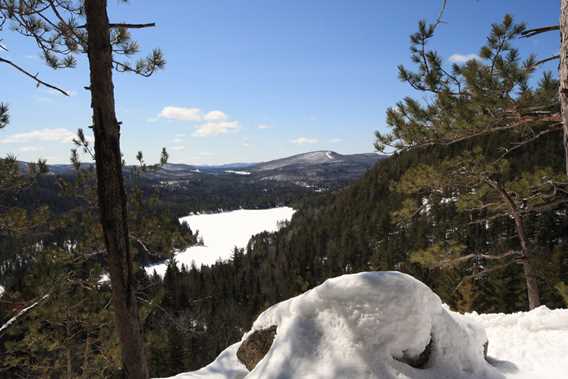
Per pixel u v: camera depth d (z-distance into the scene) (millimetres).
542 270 9070
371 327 3018
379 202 82938
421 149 7297
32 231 6730
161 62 3709
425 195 9086
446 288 21219
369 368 2803
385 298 3115
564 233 36406
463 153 7934
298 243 81250
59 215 6980
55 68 3754
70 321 7320
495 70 5379
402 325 3037
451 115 6188
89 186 7395
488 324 6652
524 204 8688
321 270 66375
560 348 4957
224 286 59594
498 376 3385
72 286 7070
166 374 30500
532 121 5172
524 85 5102
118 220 2469
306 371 2828
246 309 49406
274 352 3066
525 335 5734
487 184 8719
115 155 2451
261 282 67375
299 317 3307
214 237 160125
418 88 6391
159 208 8078
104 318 7344
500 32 5223
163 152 8117
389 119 7035
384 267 45312
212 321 43594
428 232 50938
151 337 7992
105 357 7188
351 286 3219
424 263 9359
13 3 2834
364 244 68188
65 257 6789
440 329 3223
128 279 2545
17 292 6367
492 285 22938
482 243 26344
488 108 5484
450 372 3064
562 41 2609
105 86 2400
